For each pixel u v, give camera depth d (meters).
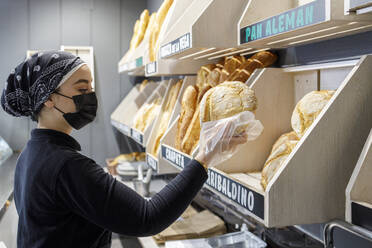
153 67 2.35
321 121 0.92
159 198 1.04
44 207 1.03
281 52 1.72
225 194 1.15
